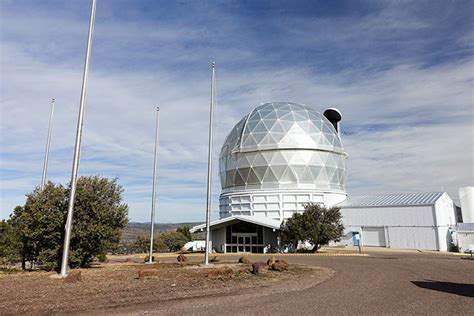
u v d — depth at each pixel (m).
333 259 27.80
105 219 21.58
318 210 38.22
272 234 41.78
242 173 47.88
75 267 21.25
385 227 42.59
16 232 21.25
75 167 17.28
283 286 13.83
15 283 14.60
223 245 43.53
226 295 11.96
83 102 17.70
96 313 9.49
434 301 10.85
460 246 42.03
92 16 18.39
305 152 46.31
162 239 55.38
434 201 40.16
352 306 10.14
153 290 12.83
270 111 50.44
